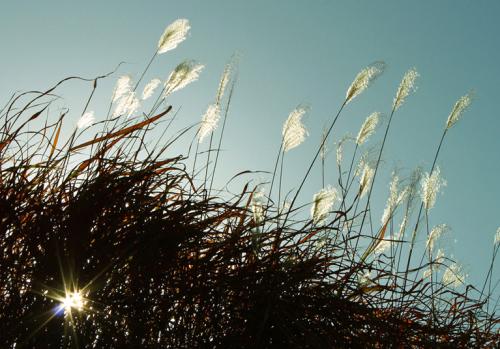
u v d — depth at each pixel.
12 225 4.11
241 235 4.34
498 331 4.66
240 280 4.14
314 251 4.43
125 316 4.00
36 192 4.18
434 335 4.29
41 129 4.41
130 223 4.18
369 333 4.16
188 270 4.16
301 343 4.05
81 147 4.41
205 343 4.04
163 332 4.02
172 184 4.34
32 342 3.91
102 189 4.17
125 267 4.07
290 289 4.18
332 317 4.14
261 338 4.07
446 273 5.00
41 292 4.00
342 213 4.55
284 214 4.40
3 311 3.95
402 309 4.41
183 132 4.47
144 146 4.48
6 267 4.01
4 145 4.32
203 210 4.29
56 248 4.04
